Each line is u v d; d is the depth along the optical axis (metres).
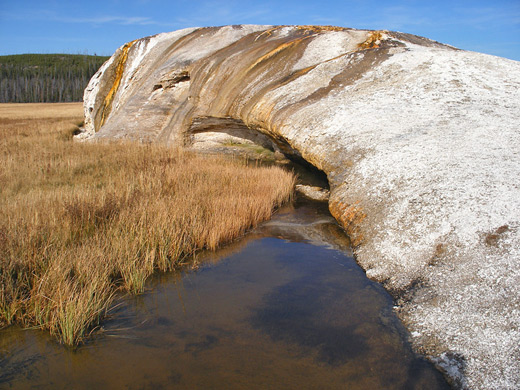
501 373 3.47
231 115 15.83
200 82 18.00
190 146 18.34
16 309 4.63
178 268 6.23
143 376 3.73
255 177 10.91
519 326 3.83
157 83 19.20
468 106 9.63
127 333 4.45
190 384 3.62
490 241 5.00
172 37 22.28
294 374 3.74
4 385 3.62
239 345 4.19
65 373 3.79
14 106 65.44
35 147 14.30
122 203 7.91
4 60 135.62
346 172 8.55
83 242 6.42
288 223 8.43
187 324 4.61
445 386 3.56
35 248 5.75
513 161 6.53
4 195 8.59
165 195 8.70
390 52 13.68
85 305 4.55
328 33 16.62
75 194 8.12
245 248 7.06
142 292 5.44
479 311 4.20
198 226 7.23
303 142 10.76
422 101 10.38
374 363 3.88
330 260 6.39
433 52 12.91
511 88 10.52
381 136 8.90
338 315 4.74
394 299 5.02
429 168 7.03
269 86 14.80
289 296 5.23
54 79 105.44
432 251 5.39
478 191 5.92
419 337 4.22
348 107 10.97
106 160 12.28
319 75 13.55
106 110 23.48
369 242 6.38
